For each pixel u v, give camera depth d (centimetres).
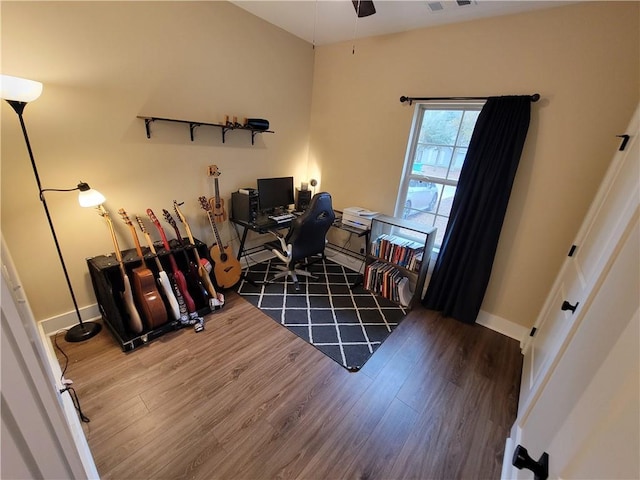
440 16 218
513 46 204
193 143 250
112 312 194
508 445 141
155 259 219
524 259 228
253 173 310
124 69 196
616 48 171
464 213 238
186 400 162
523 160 213
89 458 125
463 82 231
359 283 309
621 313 63
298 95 325
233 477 128
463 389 183
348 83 305
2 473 43
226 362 192
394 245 283
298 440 145
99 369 178
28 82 137
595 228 151
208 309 239
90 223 204
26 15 154
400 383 185
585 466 45
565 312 149
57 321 203
